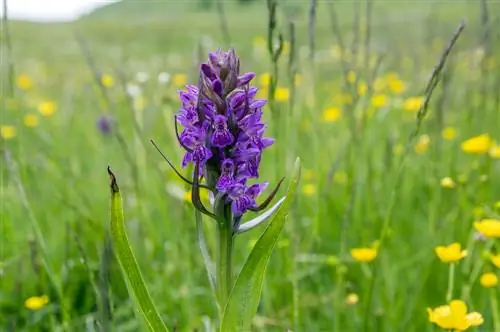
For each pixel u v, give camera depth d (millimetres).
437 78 3285
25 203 3814
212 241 4117
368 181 4824
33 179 5695
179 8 34906
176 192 4703
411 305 3838
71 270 4445
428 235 4566
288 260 4047
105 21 32812
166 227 4898
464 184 4641
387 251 4387
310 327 3832
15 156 4988
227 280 2572
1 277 4316
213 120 2393
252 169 2498
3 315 4145
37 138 7031
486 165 5020
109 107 4957
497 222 3543
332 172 4430
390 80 8250
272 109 3748
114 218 2336
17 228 5191
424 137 6035
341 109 6945
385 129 6809
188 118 2463
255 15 33969
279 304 4094
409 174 5625
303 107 6344
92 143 7098
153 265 4410
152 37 23719
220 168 2482
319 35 17016
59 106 9188
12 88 4629
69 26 28641
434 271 4148
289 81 4059
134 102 6605
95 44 21484
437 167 5133
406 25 15570
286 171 4492
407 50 8852
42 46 20734
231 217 2533
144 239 4609
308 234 4750
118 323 4035
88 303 4219
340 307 3959
